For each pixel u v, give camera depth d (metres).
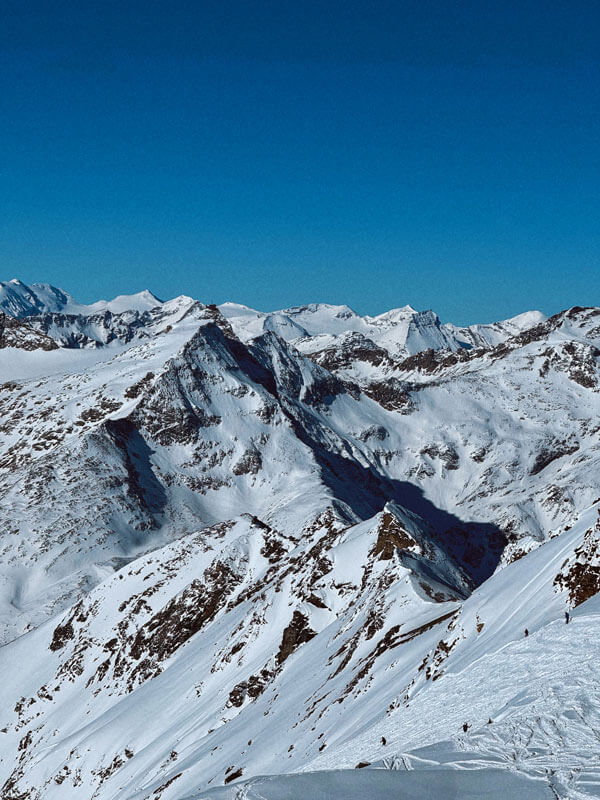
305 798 22.83
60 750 107.50
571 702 25.98
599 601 34.31
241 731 73.25
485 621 43.75
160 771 81.69
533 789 21.52
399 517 95.31
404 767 25.22
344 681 61.84
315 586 96.94
